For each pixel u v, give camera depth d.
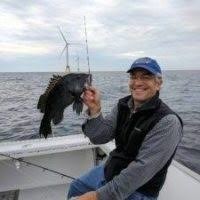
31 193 1.85
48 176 1.91
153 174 1.02
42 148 1.77
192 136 4.84
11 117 6.68
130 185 1.01
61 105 1.04
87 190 1.28
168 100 11.06
